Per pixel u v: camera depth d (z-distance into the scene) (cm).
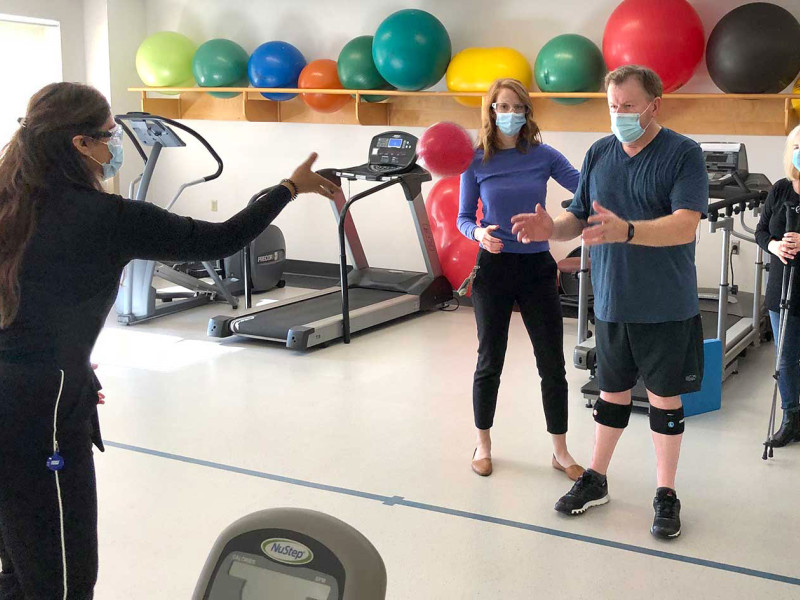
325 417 429
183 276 664
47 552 179
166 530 308
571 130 670
